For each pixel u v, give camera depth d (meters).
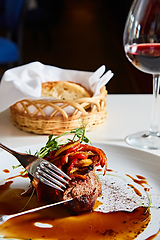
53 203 0.97
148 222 0.92
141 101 2.03
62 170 0.99
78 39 6.72
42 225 0.91
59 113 1.51
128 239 0.85
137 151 1.29
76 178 0.96
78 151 1.01
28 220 0.93
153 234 0.87
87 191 0.95
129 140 1.43
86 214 0.96
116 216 0.95
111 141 1.45
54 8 8.11
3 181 1.13
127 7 6.67
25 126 1.53
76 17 8.44
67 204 0.96
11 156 1.28
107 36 6.76
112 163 1.24
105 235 0.87
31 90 1.50
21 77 1.64
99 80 1.60
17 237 0.86
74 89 1.65
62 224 0.91
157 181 1.13
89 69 4.91
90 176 0.97
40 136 1.50
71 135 1.48
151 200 1.02
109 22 7.79
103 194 1.06
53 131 1.48
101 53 5.67
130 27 1.32
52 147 1.05
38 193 1.00
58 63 5.38
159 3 1.28
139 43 1.30
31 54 6.11
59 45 6.49
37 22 7.20
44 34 7.25
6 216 0.91
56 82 1.66
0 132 1.55
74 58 5.57
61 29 7.59
